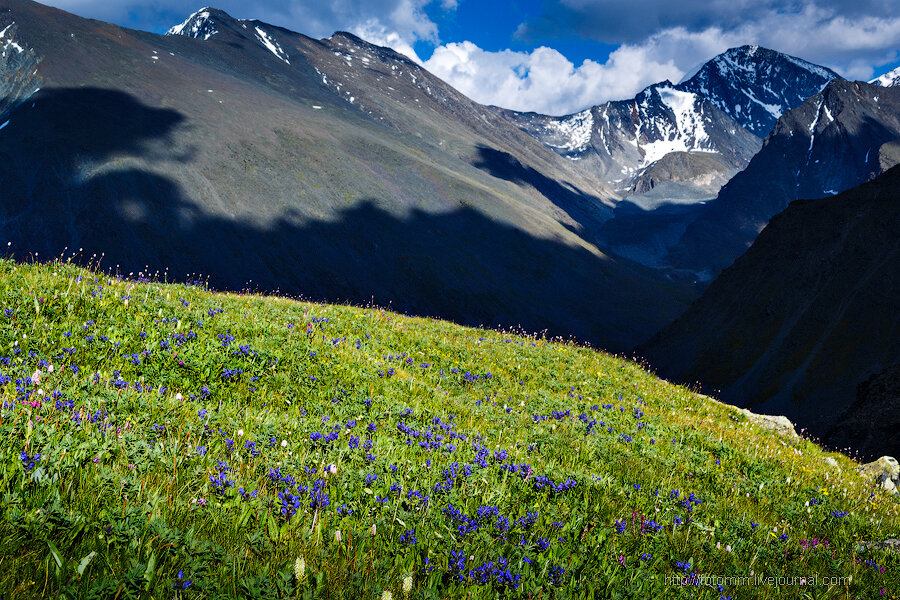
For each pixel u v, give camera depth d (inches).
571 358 807.7
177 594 125.4
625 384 729.0
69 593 119.0
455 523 204.5
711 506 331.9
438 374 552.7
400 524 195.8
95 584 121.5
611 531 239.5
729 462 473.7
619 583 190.4
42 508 143.9
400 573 164.1
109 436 206.2
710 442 526.6
